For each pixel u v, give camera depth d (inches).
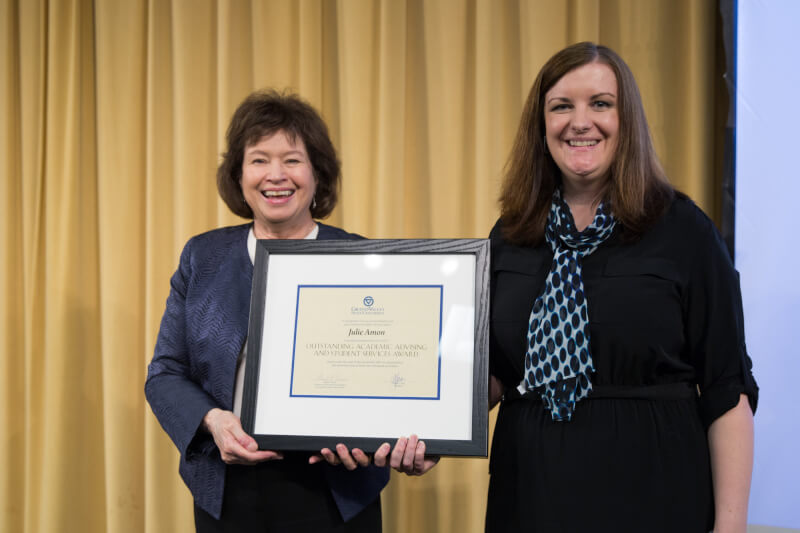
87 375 98.9
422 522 88.6
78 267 98.3
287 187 56.9
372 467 55.4
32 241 99.0
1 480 98.2
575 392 47.3
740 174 74.2
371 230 90.4
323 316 52.9
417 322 51.9
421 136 91.3
